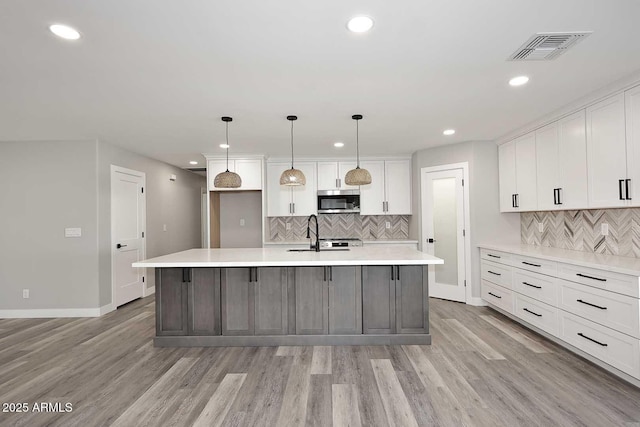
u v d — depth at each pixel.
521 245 4.42
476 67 2.48
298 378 2.66
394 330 3.36
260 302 3.37
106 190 4.62
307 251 4.06
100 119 3.61
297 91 2.89
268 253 3.83
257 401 2.34
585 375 2.64
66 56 2.23
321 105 3.25
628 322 2.40
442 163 5.12
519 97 3.10
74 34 1.96
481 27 1.96
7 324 4.12
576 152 3.25
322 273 3.36
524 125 4.02
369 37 2.05
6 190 4.44
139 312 4.63
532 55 2.30
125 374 2.76
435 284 5.25
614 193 2.81
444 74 2.59
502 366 2.82
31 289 4.43
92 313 4.41
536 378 2.61
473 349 3.19
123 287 4.99
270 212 5.93
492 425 2.04
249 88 2.81
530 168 4.00
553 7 1.78
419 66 2.45
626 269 2.39
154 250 5.88
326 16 1.83
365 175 3.68
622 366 2.45
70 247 4.42
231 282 3.37
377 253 3.68
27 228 4.43
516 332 3.65
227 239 6.41
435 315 4.29
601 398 2.31
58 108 3.24
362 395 2.39
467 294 4.82
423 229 5.39
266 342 3.35
